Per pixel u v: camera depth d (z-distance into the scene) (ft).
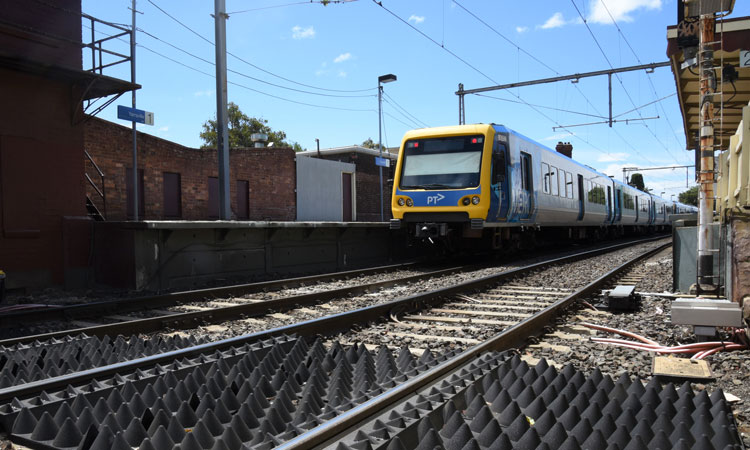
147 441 8.29
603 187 87.40
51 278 33.40
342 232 50.29
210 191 63.62
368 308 21.33
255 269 41.01
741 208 16.83
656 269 43.09
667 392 10.32
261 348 14.64
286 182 73.61
